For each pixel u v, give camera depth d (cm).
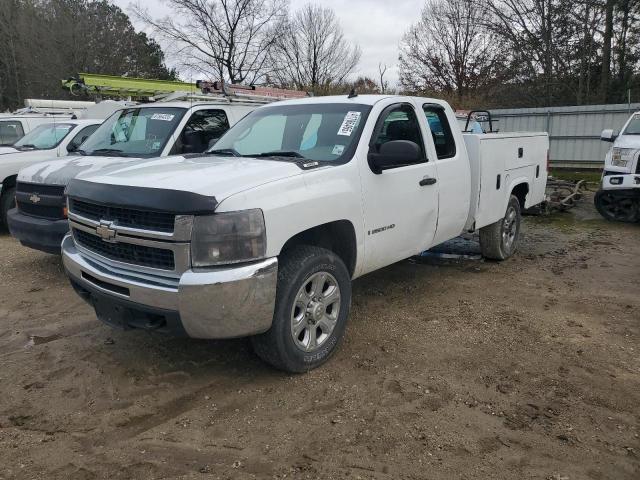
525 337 461
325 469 290
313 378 388
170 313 338
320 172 396
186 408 350
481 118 1348
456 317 506
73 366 408
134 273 360
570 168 1970
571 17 2703
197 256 331
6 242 843
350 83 3644
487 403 356
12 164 862
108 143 724
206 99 808
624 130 1078
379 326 484
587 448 309
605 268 684
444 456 301
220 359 417
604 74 2639
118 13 4159
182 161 438
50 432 324
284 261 374
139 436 320
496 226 675
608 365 410
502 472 288
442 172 527
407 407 350
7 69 4125
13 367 407
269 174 371
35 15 3950
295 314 381
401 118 495
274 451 305
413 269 671
